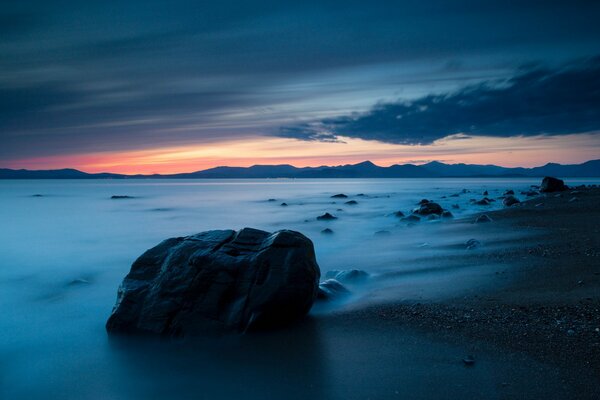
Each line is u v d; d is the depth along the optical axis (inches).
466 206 1425.9
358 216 1309.1
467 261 525.3
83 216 1498.5
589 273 408.8
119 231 1107.9
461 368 240.1
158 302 322.7
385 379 234.1
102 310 417.1
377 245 719.7
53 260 711.1
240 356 275.3
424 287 413.7
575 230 700.7
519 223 842.8
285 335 304.8
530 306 327.6
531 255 525.0
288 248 329.7
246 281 320.5
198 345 297.1
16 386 261.3
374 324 317.4
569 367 231.5
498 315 314.5
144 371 270.7
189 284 324.2
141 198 2559.1
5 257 741.3
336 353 271.3
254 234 361.1
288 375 246.8
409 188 3804.1
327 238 855.1
